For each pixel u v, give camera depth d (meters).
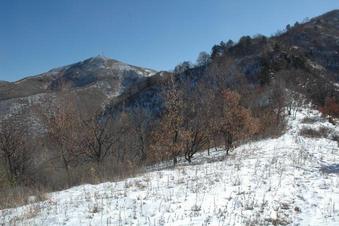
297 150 23.44
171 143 24.06
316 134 38.22
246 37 129.62
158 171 17.83
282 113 49.28
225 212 10.85
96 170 21.41
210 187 13.52
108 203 11.81
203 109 26.44
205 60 120.12
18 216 11.16
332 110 59.88
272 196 12.46
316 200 12.28
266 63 92.12
